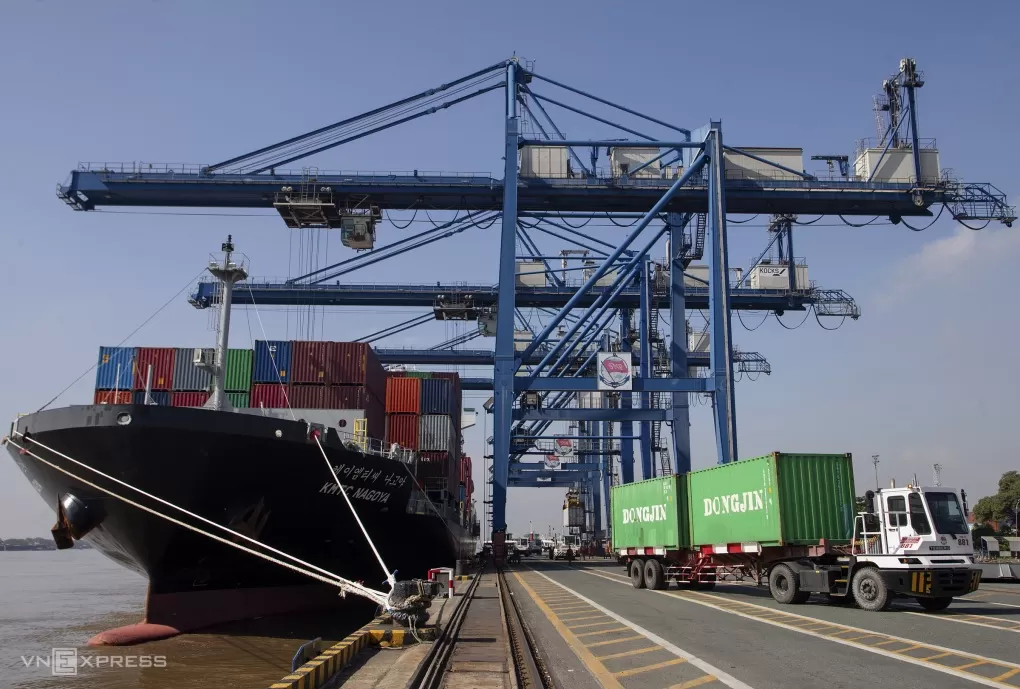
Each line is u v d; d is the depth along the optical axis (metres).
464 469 57.22
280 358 28.66
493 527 39.88
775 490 19.92
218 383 20.25
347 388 28.41
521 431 68.06
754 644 13.01
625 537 28.72
